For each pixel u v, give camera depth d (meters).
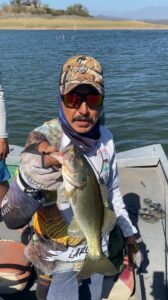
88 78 1.16
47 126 1.19
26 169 1.05
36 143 1.11
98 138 1.25
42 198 1.11
